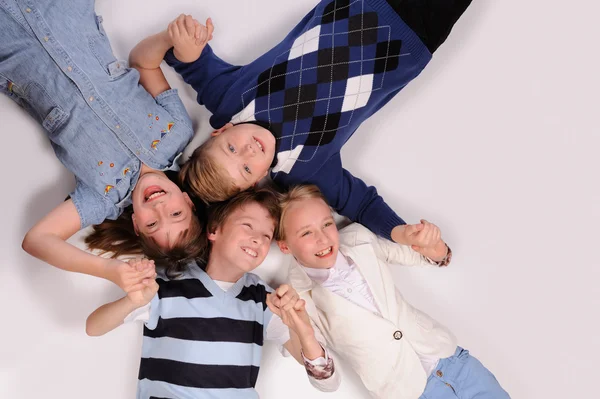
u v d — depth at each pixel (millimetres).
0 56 1439
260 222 1551
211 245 1592
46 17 1430
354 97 1552
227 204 1557
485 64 1864
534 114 1871
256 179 1541
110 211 1532
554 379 1851
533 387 1842
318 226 1572
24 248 1436
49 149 1605
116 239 1594
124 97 1507
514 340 1848
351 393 1761
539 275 1863
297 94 1532
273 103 1542
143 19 1692
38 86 1464
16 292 1584
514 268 1857
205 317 1505
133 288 1318
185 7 1720
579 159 1881
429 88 1851
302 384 1743
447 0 1537
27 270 1592
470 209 1850
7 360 1571
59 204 1603
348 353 1620
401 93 1840
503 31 1874
